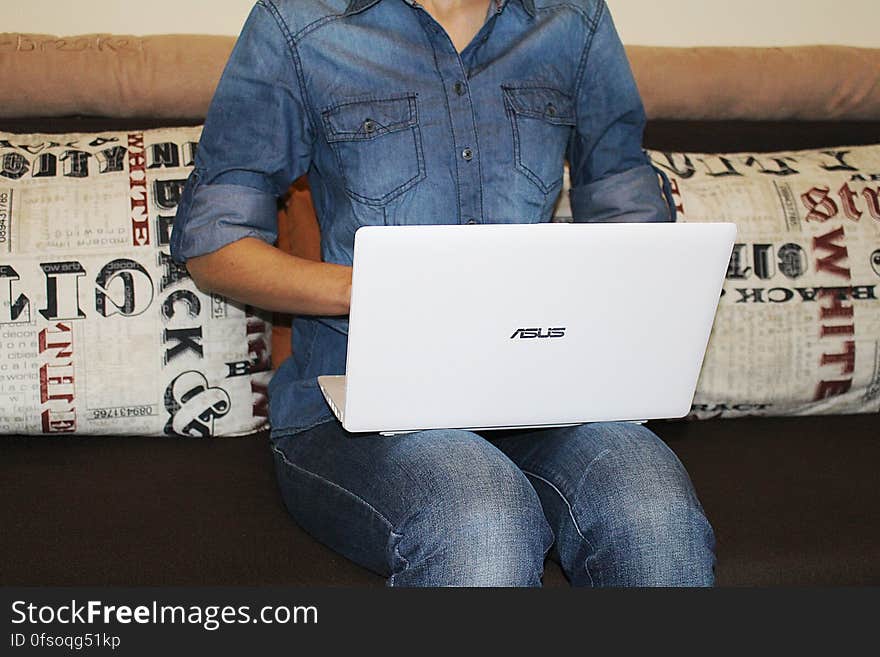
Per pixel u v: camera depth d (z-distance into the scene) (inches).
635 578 43.3
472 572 41.5
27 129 64.7
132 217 59.2
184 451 58.8
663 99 73.3
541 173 53.7
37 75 65.2
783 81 74.8
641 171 56.9
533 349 43.1
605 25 56.2
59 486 53.7
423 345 42.0
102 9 73.7
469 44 52.9
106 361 58.1
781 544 50.2
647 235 41.7
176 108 67.2
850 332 65.1
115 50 67.0
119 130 65.4
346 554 47.5
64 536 48.5
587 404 45.4
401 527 43.1
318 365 52.9
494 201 52.9
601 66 55.9
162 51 67.2
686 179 66.1
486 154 52.6
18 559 46.4
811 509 53.6
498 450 45.8
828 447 61.7
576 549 45.4
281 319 62.0
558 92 54.7
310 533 49.6
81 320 57.8
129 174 60.3
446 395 43.6
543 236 40.6
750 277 64.4
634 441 45.9
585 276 41.8
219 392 60.1
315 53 51.6
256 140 52.1
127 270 58.5
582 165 57.9
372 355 41.9
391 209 51.8
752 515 52.7
